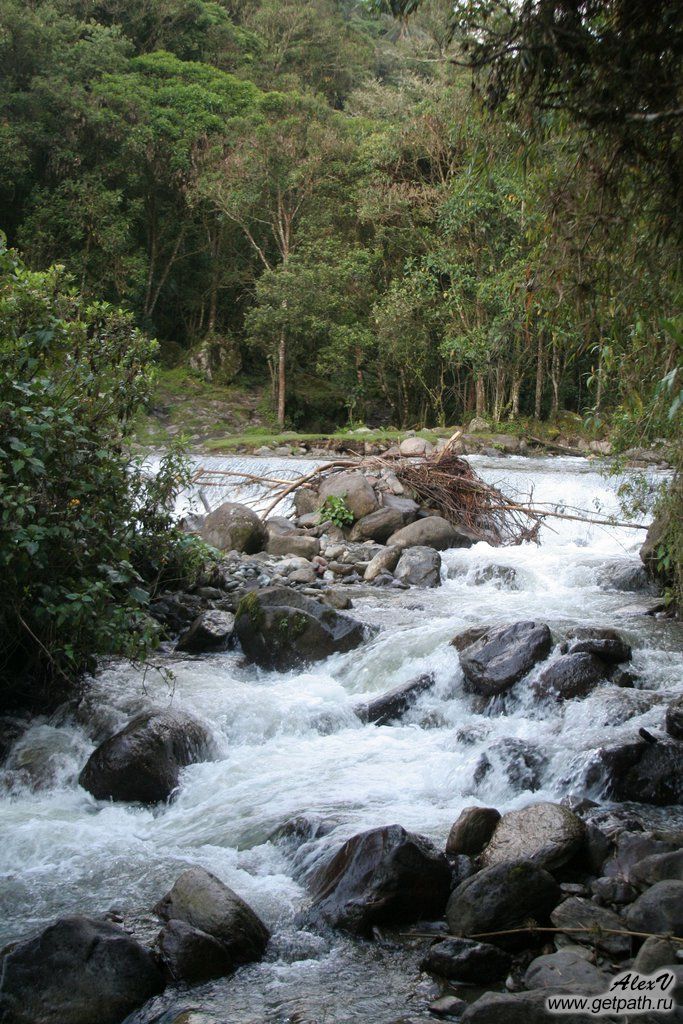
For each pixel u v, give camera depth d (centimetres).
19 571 623
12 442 610
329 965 415
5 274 745
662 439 858
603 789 565
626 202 526
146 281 3659
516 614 982
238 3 4875
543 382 3406
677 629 901
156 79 3684
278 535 1316
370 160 3338
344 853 472
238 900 438
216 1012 378
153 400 866
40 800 616
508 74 492
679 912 400
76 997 385
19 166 3077
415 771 625
